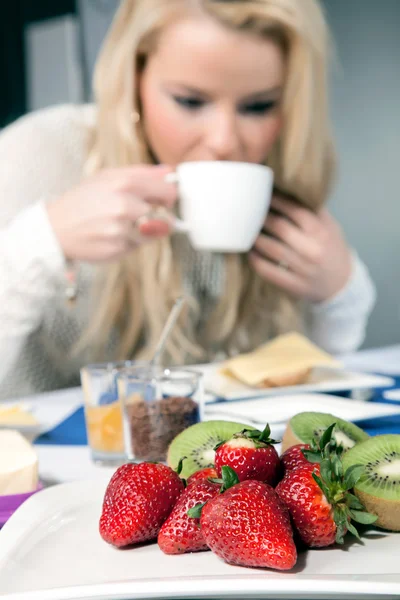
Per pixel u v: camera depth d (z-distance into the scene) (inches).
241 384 46.1
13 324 55.0
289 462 22.7
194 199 49.2
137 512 21.2
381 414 35.1
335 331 70.2
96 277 65.9
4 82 114.4
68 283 56.3
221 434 26.3
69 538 22.5
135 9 60.2
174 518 21.0
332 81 140.7
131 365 38.0
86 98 111.0
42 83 113.4
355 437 26.5
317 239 63.9
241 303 69.7
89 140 72.1
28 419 40.6
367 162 145.1
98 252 52.7
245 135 57.7
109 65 63.7
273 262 66.8
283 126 61.7
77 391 52.4
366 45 142.3
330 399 37.9
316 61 62.2
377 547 21.2
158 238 52.0
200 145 57.2
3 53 114.0
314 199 64.8
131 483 21.6
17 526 22.7
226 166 47.9
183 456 25.5
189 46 53.7
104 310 65.2
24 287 53.8
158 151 60.5
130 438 32.0
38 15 112.0
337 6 140.9
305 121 60.4
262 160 60.8
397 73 144.0
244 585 18.0
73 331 68.4
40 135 71.7
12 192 68.9
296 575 18.9
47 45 112.0
